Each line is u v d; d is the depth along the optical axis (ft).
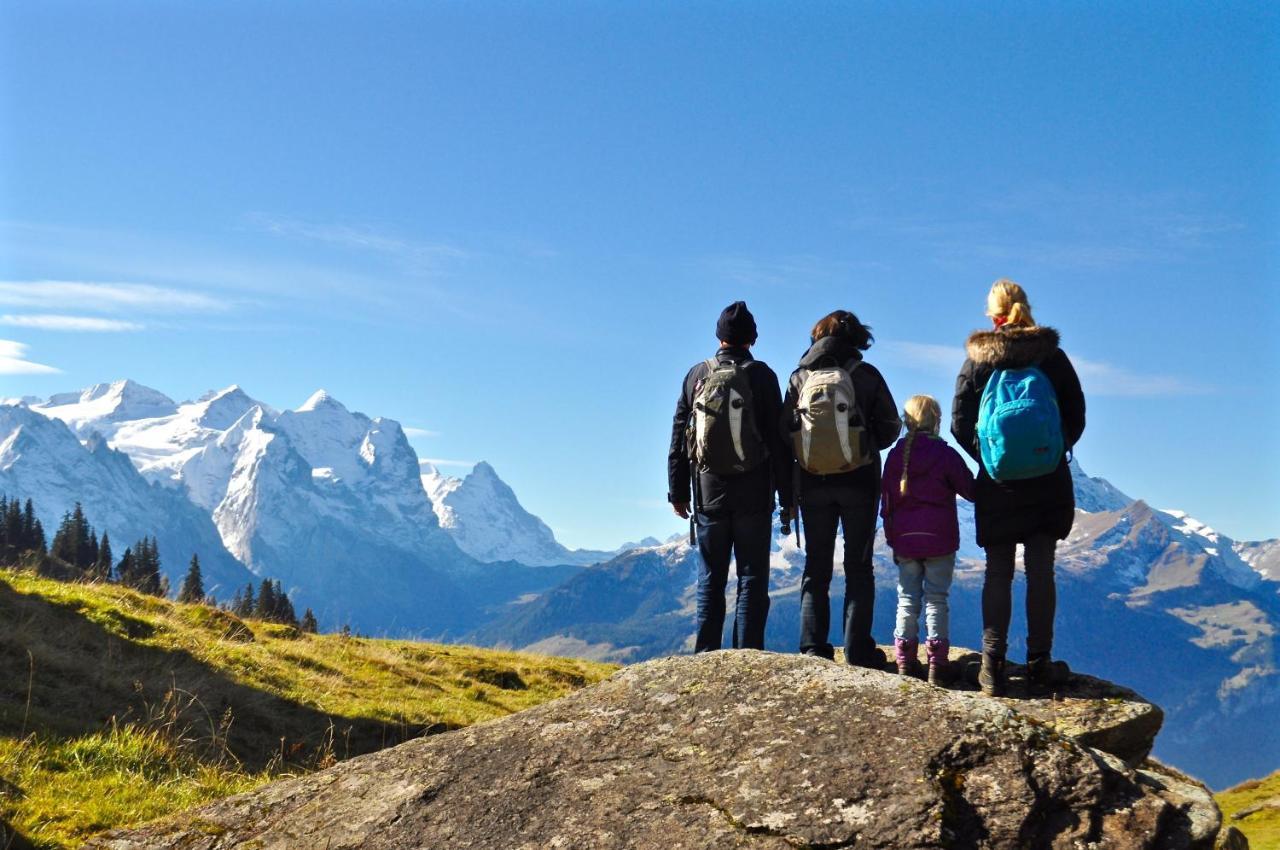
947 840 15.40
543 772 18.45
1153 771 23.93
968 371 27.78
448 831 17.47
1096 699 25.45
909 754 16.89
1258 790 121.19
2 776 36.68
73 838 32.22
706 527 31.89
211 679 62.54
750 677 19.74
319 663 77.20
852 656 30.04
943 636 28.84
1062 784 16.40
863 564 30.19
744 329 32.50
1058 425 26.27
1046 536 26.86
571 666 104.78
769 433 31.27
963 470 29.30
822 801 16.30
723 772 17.42
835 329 30.94
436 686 81.10
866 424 29.86
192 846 18.83
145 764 42.32
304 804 19.29
